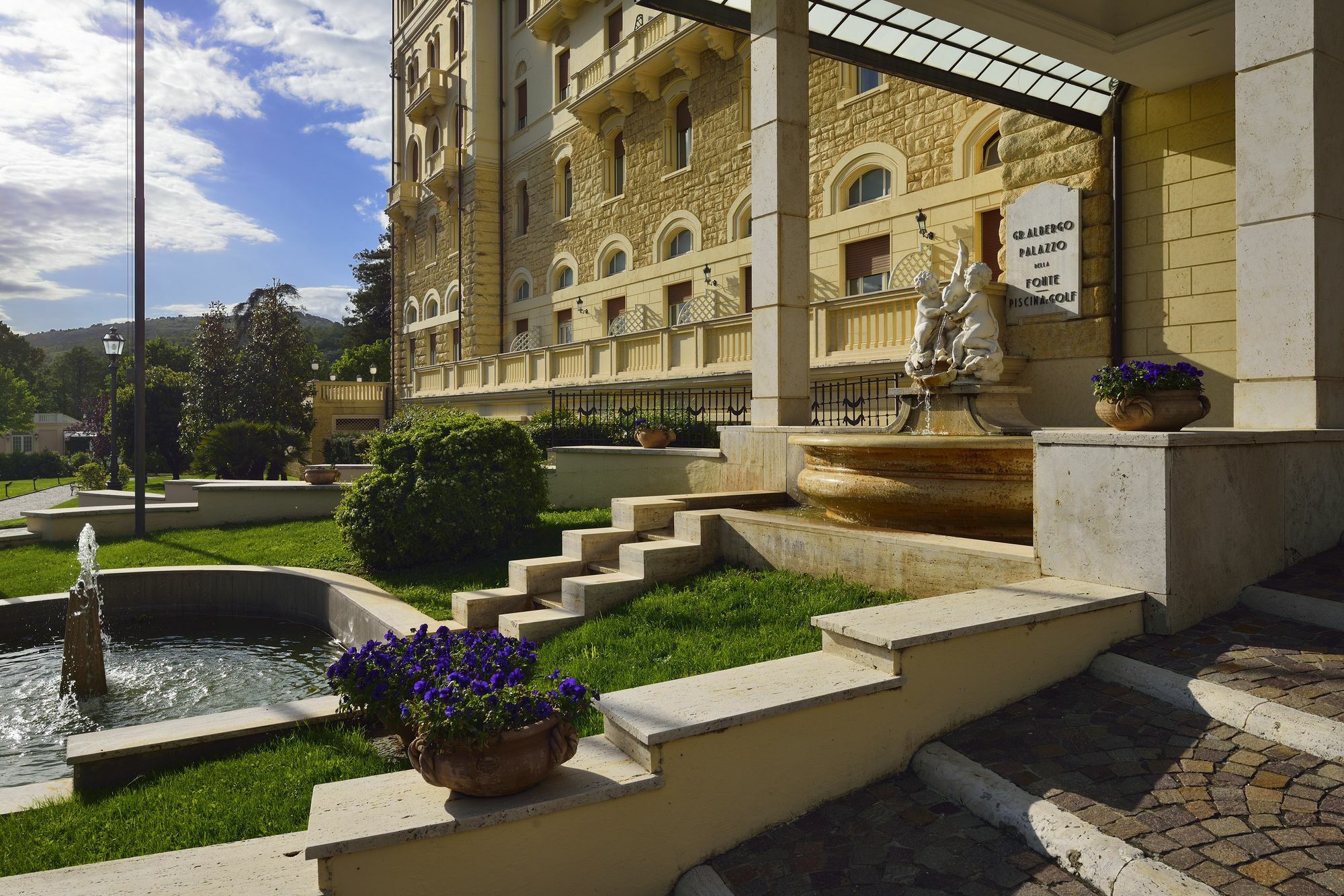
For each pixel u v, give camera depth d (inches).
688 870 133.1
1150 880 108.0
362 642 333.1
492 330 1245.1
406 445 438.3
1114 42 381.1
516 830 119.1
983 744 153.3
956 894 118.0
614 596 288.8
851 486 278.1
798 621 238.1
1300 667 158.1
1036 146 468.1
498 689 124.7
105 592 421.1
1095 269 438.3
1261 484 203.8
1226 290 393.4
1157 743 143.9
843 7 379.9
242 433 992.2
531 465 451.8
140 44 638.5
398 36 1584.6
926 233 593.9
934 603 181.0
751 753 138.9
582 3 1019.9
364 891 110.1
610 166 995.3
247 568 431.5
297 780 186.9
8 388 3503.9
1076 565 199.8
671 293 892.6
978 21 358.6
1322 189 225.0
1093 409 439.8
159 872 124.3
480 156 1233.4
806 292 377.7
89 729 262.5
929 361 318.0
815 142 701.9
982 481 252.7
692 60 820.6
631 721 134.7
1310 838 113.7
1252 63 237.3
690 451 438.6
